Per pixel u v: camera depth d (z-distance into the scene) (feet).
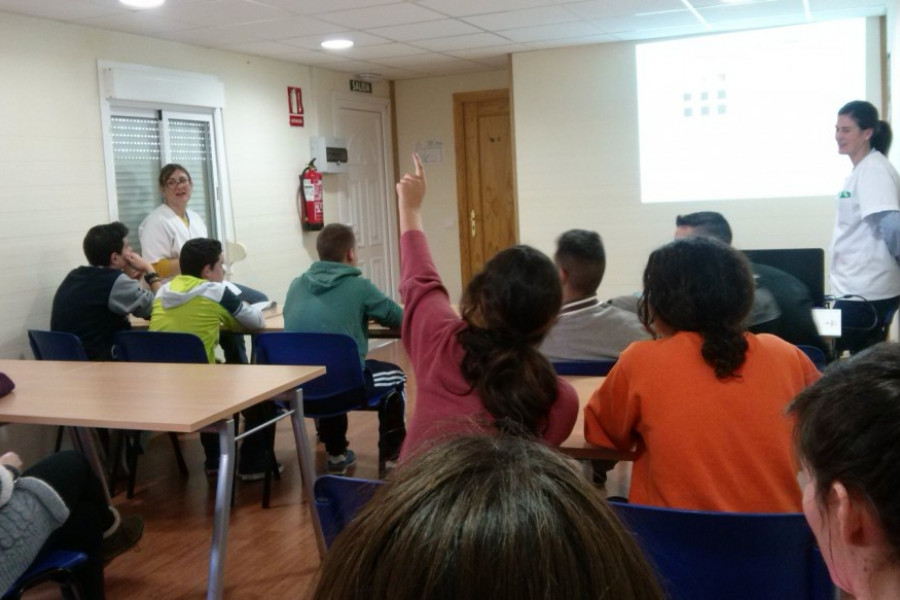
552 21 17.06
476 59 21.97
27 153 13.61
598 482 10.73
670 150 20.21
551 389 5.54
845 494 2.13
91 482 7.43
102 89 15.05
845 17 18.26
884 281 12.57
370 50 19.47
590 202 21.02
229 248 18.35
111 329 13.35
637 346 5.59
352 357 10.98
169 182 15.78
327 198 22.38
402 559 1.42
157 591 9.21
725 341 5.21
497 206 25.41
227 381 8.49
